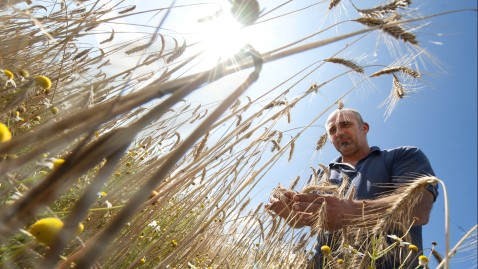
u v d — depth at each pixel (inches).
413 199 75.7
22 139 20.8
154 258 97.8
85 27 104.3
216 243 133.3
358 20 63.3
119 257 79.1
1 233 20.1
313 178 133.3
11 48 89.6
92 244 22.8
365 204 87.9
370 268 76.6
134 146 123.2
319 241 124.1
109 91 79.7
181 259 100.3
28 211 20.7
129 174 99.6
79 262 22.0
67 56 109.7
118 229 23.0
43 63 103.6
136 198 23.8
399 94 101.8
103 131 74.6
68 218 22.3
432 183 70.8
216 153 93.4
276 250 128.6
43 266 21.7
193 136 25.4
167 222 110.7
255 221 138.3
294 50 31.0
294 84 108.0
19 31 94.7
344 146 173.0
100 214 70.6
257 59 28.4
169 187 79.0
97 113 23.1
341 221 100.7
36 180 39.5
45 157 32.7
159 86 25.1
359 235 92.8
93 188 22.6
